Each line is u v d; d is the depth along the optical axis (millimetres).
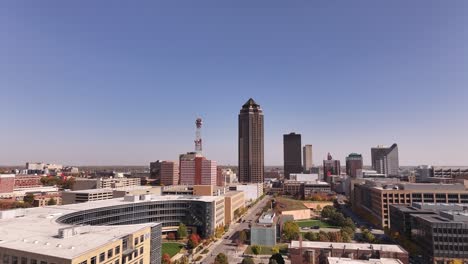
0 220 113938
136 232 95438
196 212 197625
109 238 86688
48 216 124562
